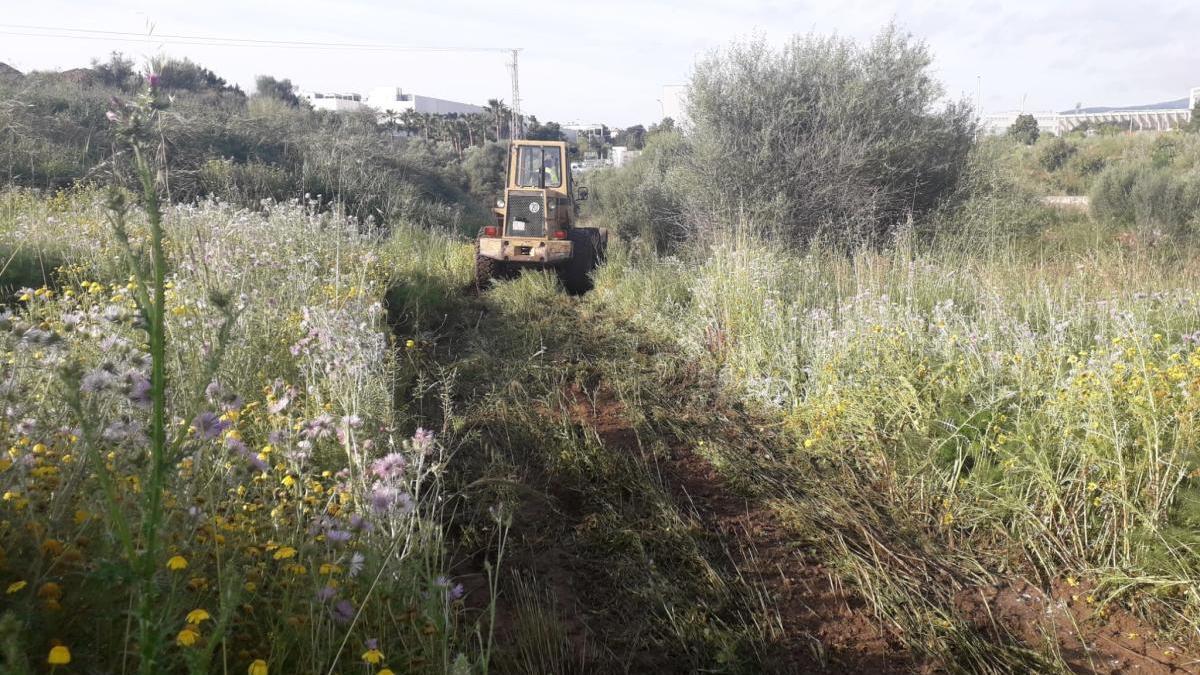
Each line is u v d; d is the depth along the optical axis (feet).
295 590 7.59
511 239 42.09
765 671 9.40
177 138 55.67
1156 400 13.35
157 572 6.28
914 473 14.43
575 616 10.39
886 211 40.16
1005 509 13.05
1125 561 11.41
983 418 14.84
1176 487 12.10
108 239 23.54
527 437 16.72
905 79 41.57
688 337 25.70
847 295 25.77
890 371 17.30
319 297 22.17
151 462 6.73
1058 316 20.54
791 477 15.24
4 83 70.08
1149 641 10.19
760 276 27.09
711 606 10.65
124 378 8.12
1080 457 13.19
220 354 6.25
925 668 9.63
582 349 25.57
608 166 99.40
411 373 20.13
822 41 42.93
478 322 29.60
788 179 40.04
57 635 6.20
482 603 10.47
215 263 19.86
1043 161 98.58
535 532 12.62
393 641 7.62
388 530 9.43
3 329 8.71
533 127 238.07
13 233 26.96
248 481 9.20
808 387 18.78
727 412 19.42
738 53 42.78
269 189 62.08
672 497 14.16
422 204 75.56
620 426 17.93
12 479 7.29
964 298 24.44
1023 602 11.09
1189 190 48.60
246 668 6.81
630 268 40.45
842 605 10.96
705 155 41.42
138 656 6.31
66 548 6.57
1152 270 26.05
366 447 10.45
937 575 11.73
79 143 59.06
